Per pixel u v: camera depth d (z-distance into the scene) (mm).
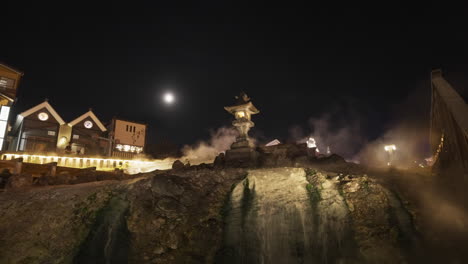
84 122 38562
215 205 11938
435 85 13367
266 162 17078
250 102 17891
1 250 9664
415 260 8625
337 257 9391
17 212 11328
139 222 10844
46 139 35094
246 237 10406
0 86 32531
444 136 13930
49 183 15016
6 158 23953
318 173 13328
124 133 41125
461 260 8312
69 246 10016
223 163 17469
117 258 9656
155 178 12312
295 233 10391
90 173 16109
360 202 11062
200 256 9945
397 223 9984
